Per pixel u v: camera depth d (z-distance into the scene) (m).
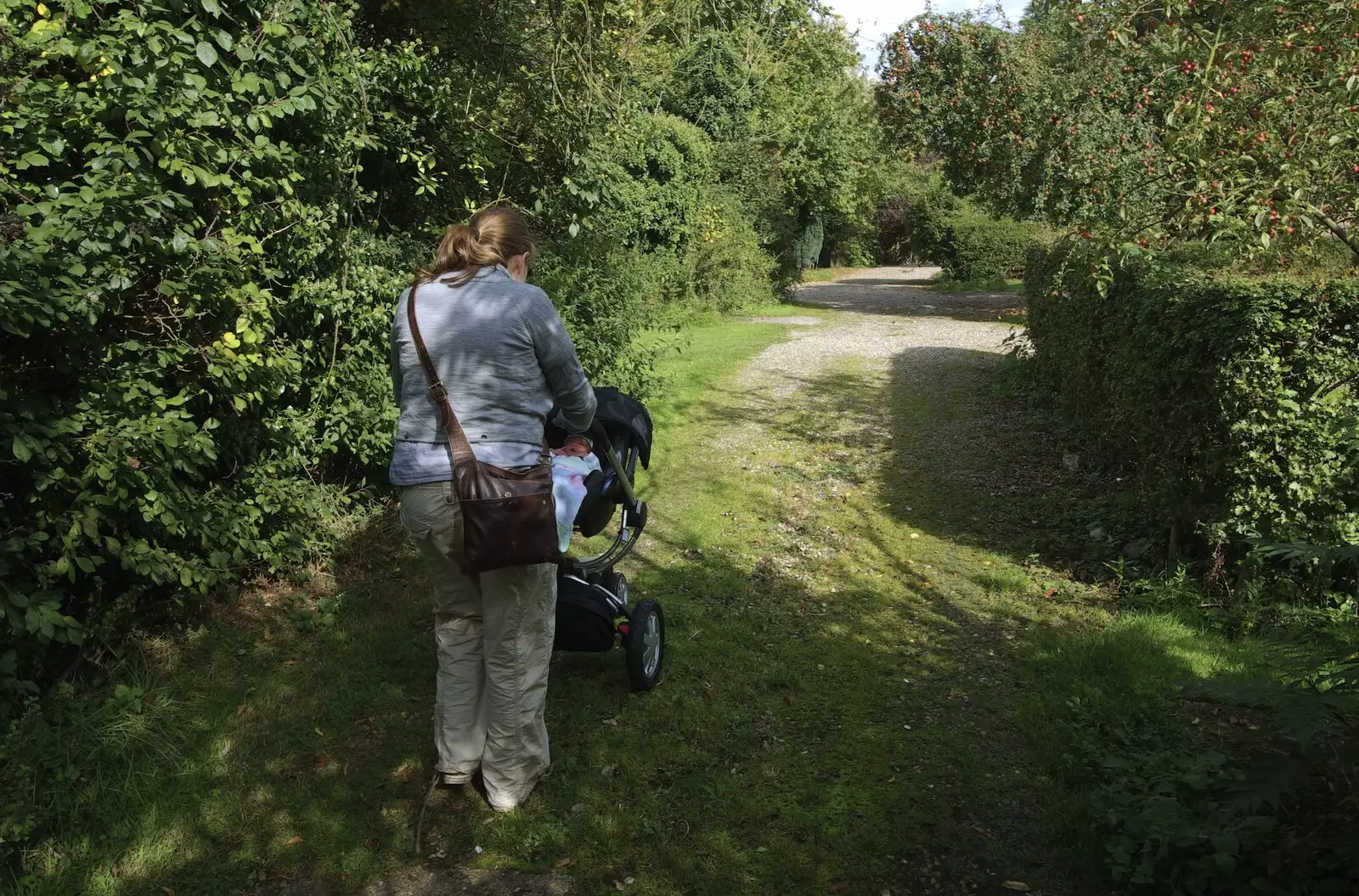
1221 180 4.75
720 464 7.62
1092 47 5.48
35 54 3.84
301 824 3.12
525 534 2.95
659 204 16.05
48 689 3.58
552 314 3.12
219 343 4.14
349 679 4.03
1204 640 4.37
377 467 5.68
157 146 3.94
